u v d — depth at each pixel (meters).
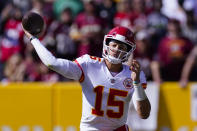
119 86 13.38
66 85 22.06
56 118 21.92
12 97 22.19
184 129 22.16
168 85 22.33
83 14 26.94
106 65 13.47
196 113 22.16
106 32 26.69
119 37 12.95
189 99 22.20
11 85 22.23
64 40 26.02
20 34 27.48
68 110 21.92
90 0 26.70
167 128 22.19
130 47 13.34
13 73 24.33
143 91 13.12
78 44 26.06
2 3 30.70
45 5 29.20
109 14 28.27
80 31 26.44
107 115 13.40
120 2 28.30
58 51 25.72
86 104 13.44
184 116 22.16
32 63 24.25
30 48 24.20
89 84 13.30
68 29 26.62
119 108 13.48
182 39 25.23
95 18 26.64
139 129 22.11
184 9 29.64
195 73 25.41
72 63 13.02
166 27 28.34
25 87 22.12
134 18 27.81
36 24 12.73
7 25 27.91
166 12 30.73
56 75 24.23
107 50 13.15
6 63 25.12
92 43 25.73
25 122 22.08
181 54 25.03
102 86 13.28
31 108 22.06
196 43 27.80
